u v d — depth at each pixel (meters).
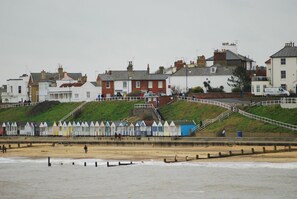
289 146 169.88
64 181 137.62
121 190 124.31
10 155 191.88
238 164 150.62
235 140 188.25
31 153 195.25
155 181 132.50
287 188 120.50
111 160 169.62
